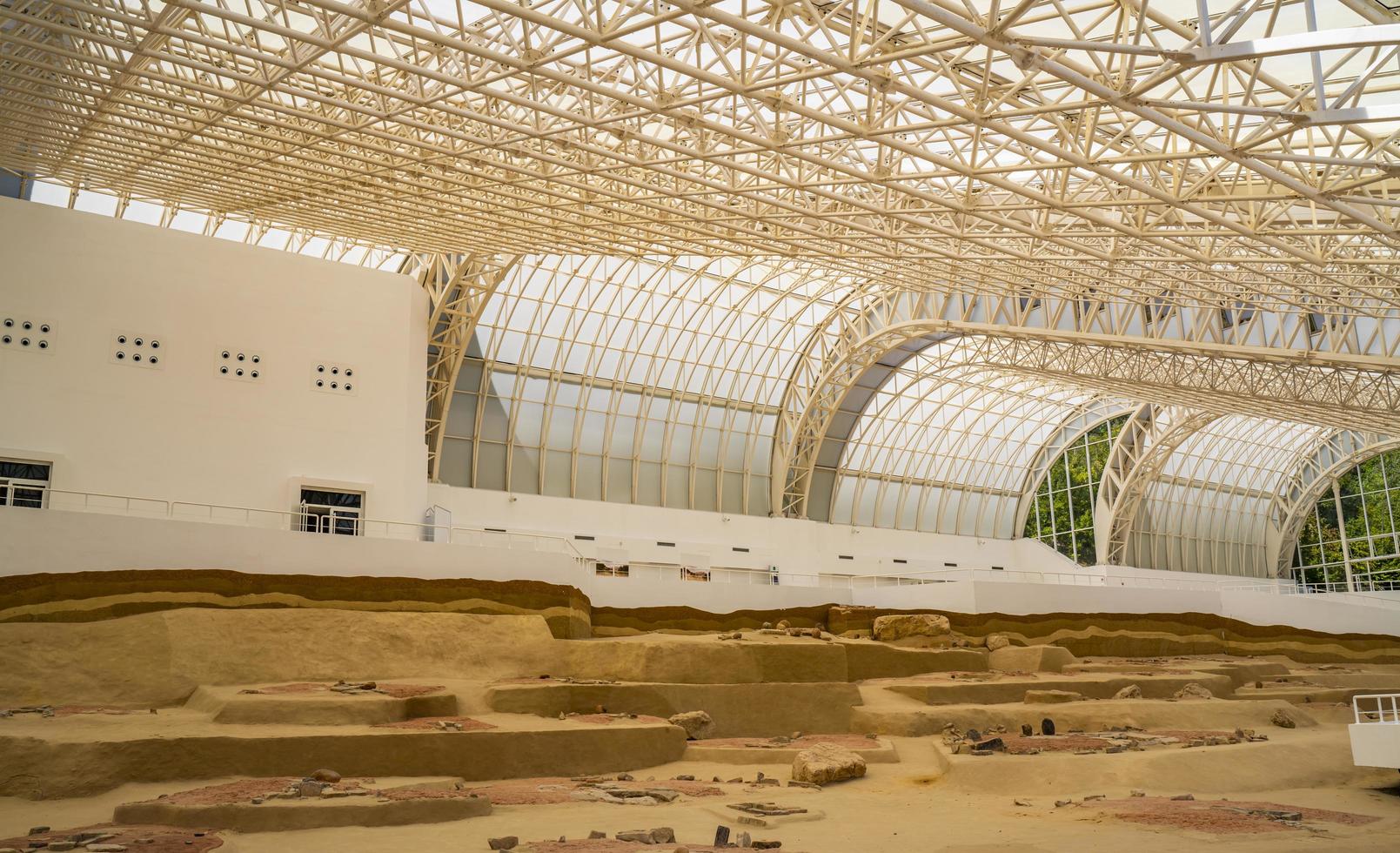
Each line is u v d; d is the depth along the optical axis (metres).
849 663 38.47
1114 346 47.94
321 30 23.17
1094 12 24.64
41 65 25.31
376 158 32.19
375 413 40.03
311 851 14.69
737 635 38.31
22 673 25.72
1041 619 48.84
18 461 33.12
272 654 29.16
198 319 37.03
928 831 18.08
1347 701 37.03
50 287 34.56
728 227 33.91
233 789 18.66
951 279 45.12
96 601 28.97
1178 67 19.69
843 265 42.94
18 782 18.83
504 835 16.31
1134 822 18.86
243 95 25.69
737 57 29.17
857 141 31.00
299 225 42.28
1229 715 31.88
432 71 23.84
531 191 31.86
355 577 33.56
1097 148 31.45
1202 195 29.41
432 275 49.06
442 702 26.62
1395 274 35.66
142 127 31.42
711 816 18.94
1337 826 18.69
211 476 36.25
